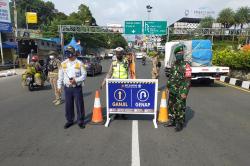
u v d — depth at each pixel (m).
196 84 15.95
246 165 4.63
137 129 6.62
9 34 31.50
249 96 11.62
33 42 30.22
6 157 4.95
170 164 4.63
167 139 5.90
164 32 46.88
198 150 5.27
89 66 21.14
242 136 6.16
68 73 6.57
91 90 13.60
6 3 27.20
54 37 54.47
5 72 22.58
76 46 34.31
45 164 4.64
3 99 10.99
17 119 7.68
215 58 19.39
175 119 6.67
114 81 7.02
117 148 5.36
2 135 6.23
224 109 8.99
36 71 13.50
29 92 12.90
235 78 17.05
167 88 6.82
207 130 6.61
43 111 8.71
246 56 16.41
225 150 5.29
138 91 7.02
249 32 54.28
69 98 6.70
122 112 7.12
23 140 5.87
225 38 85.94
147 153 5.11
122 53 7.50
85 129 6.65
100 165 4.59
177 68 6.52
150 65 39.47
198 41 15.92
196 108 9.16
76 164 4.63
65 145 5.54
